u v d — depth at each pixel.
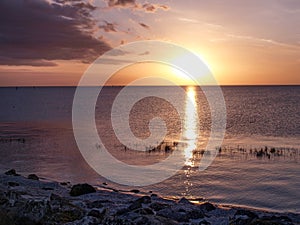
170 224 15.90
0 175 31.52
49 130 76.69
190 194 29.48
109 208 21.09
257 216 20.50
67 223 14.76
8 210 15.38
